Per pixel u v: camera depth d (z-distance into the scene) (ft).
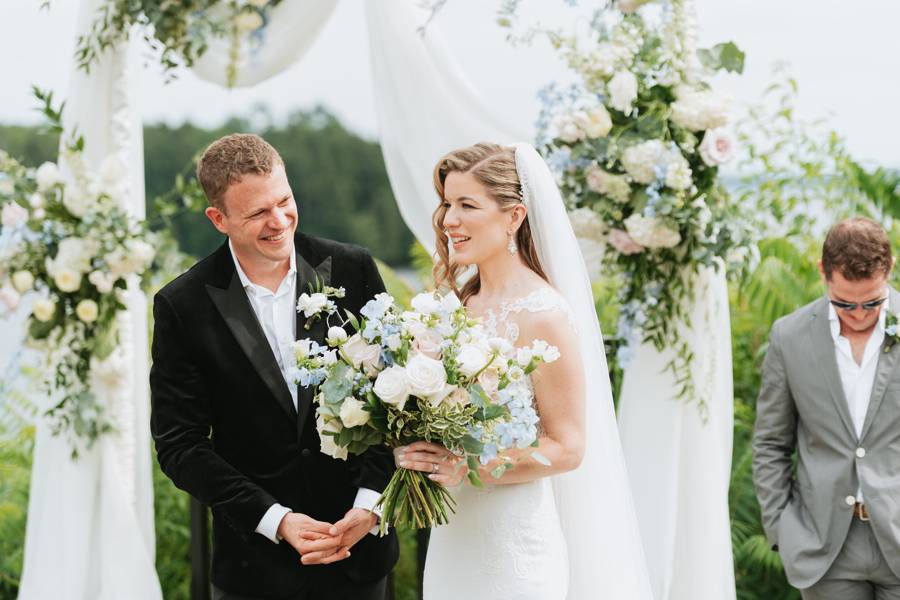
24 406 17.83
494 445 9.02
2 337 16.21
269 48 15.46
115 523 15.01
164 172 55.88
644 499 15.03
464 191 10.15
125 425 15.26
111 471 15.06
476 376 9.15
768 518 13.20
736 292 18.34
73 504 14.85
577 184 14.87
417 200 16.10
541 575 9.95
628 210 14.76
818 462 12.92
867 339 12.84
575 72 14.88
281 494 10.98
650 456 15.06
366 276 11.50
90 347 14.78
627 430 15.26
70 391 14.83
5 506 17.72
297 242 11.43
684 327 14.89
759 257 16.85
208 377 11.03
